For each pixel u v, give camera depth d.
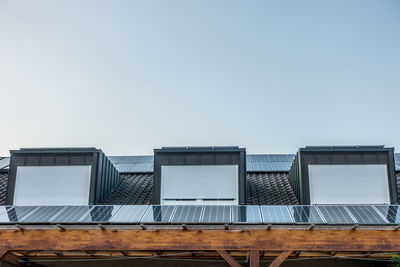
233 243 13.20
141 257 15.97
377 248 12.98
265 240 13.18
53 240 13.54
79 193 17.64
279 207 14.80
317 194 17.19
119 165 24.39
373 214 13.88
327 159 17.53
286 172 22.23
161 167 17.75
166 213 14.37
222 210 14.59
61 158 18.08
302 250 13.08
